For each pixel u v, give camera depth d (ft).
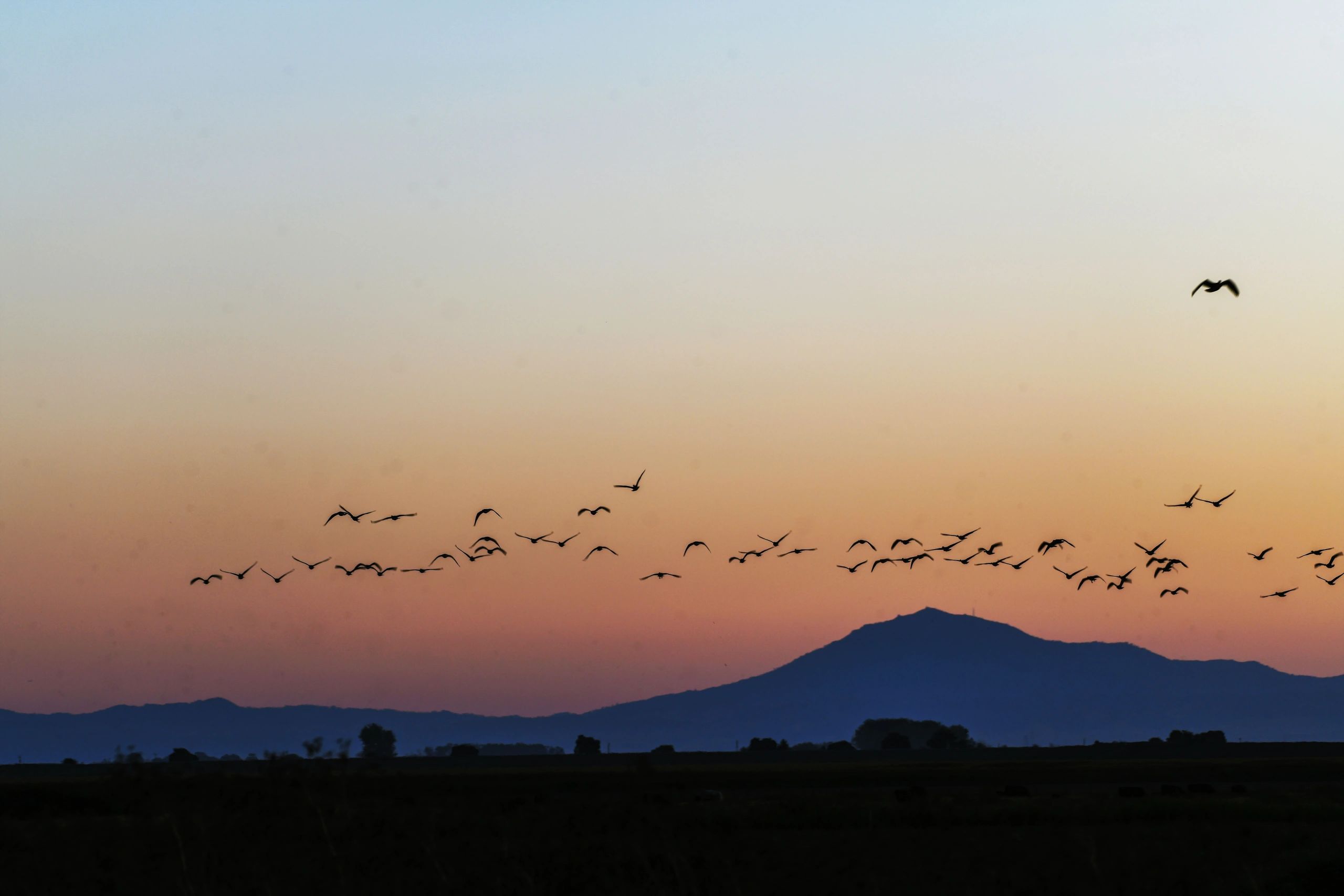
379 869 127.13
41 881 124.57
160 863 124.77
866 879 154.10
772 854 165.27
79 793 255.91
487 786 331.77
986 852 183.01
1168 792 345.10
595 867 133.08
